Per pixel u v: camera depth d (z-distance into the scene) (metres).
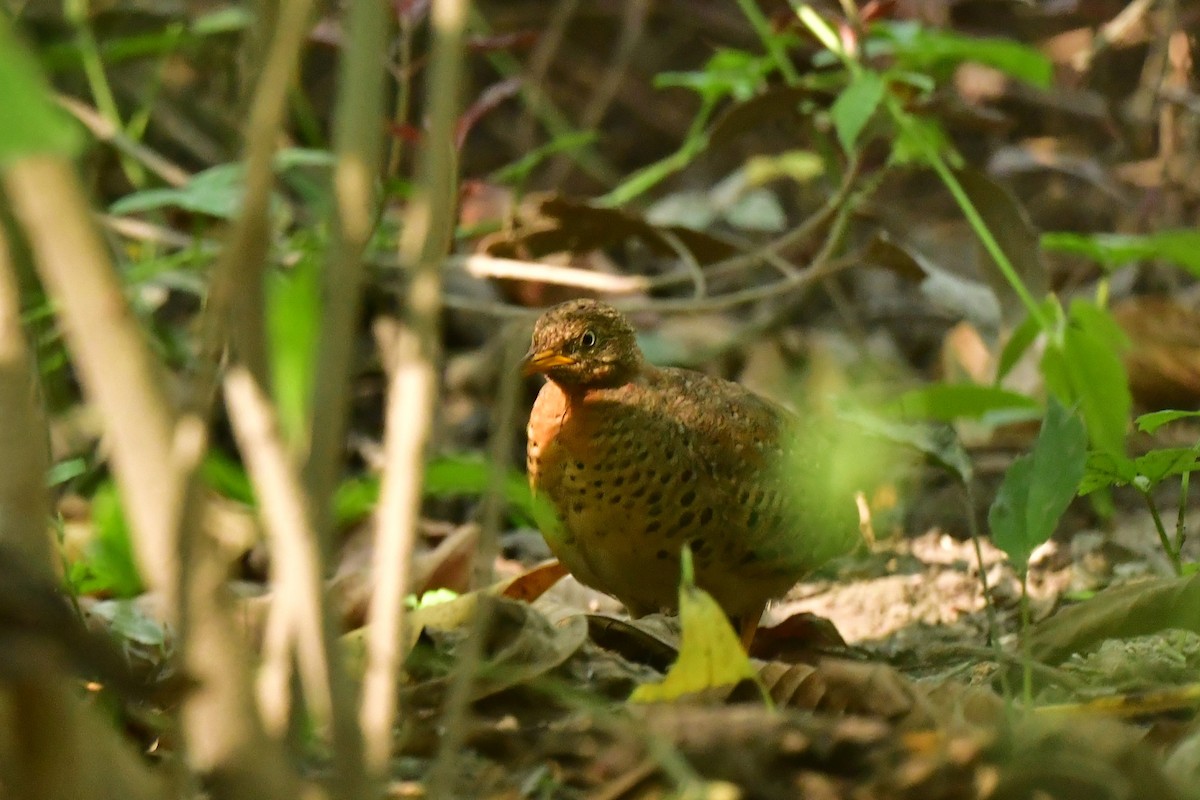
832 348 11.91
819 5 11.66
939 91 9.93
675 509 6.73
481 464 8.13
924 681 6.06
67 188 2.82
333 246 3.20
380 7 3.21
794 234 9.98
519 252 10.06
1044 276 8.71
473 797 4.81
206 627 3.06
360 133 3.19
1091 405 7.95
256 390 3.18
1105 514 8.70
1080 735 4.56
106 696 5.00
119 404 2.92
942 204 14.56
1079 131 14.39
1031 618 7.66
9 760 3.06
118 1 12.27
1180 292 12.23
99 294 2.87
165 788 3.71
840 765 4.63
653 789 4.59
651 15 16.69
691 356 11.83
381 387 11.82
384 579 3.34
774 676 5.28
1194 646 6.26
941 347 12.55
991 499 9.66
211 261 10.24
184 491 2.98
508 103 16.17
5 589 2.95
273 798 3.14
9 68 2.06
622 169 15.92
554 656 5.52
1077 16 13.70
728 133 10.10
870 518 8.47
